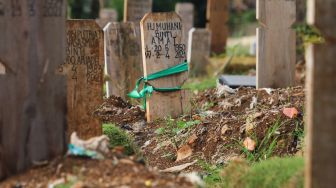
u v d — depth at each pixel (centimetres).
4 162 594
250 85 1184
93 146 596
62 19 618
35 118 603
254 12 2948
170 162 863
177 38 1017
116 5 2628
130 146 812
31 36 601
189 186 557
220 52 2008
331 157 504
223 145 853
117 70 1170
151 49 1006
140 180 553
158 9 2252
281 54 1122
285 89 1053
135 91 1034
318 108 505
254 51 1966
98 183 548
